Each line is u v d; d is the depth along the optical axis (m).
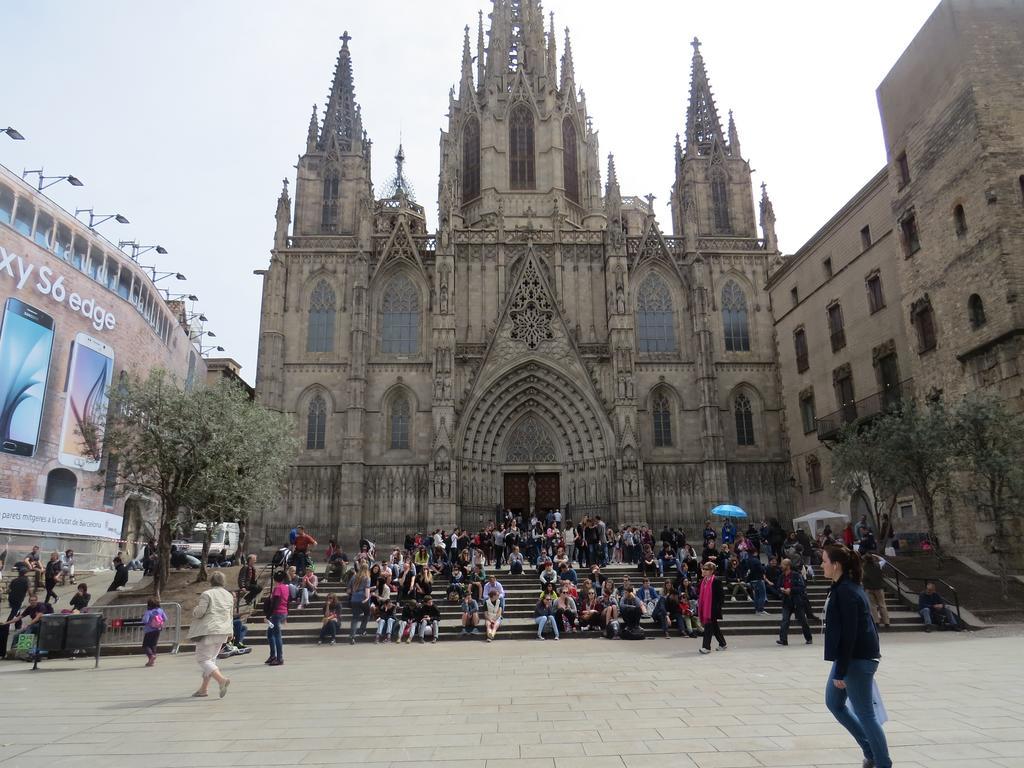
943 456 32.06
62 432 50.09
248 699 15.08
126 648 25.42
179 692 16.31
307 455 57.91
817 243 53.59
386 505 56.81
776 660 19.59
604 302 61.88
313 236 63.22
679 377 60.28
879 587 26.81
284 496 56.69
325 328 61.25
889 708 12.45
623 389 57.22
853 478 39.28
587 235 63.19
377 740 11.09
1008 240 34.81
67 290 51.06
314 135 66.62
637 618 26.80
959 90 37.72
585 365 58.69
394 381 59.41
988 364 35.62
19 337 45.94
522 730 11.59
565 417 59.72
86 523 48.94
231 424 37.91
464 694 15.21
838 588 8.95
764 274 63.88
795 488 56.81
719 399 60.50
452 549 42.31
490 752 10.22
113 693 16.31
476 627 28.59
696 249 62.31
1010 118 36.47
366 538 55.84
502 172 71.19
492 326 60.72
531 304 60.53
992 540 34.69
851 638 8.59
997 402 32.03
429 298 61.56
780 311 59.84
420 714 13.10
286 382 59.41
